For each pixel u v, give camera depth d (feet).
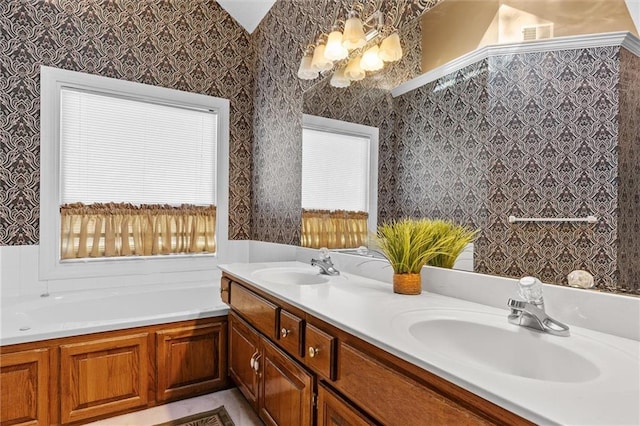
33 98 8.30
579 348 2.96
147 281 9.61
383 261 5.90
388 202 5.91
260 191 10.65
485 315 3.86
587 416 1.91
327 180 7.53
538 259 3.92
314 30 8.24
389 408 3.05
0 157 7.98
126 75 9.34
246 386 6.46
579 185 3.59
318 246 7.76
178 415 6.78
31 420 5.98
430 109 5.23
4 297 7.99
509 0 4.21
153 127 9.81
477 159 4.55
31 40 8.29
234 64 10.91
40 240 8.37
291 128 8.96
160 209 9.81
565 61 3.70
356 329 3.39
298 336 4.47
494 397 2.17
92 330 6.51
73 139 8.82
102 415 6.59
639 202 3.12
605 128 3.39
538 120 3.93
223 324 7.77
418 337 3.50
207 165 10.56
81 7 8.80
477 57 4.57
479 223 4.51
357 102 6.71
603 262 3.40
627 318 3.19
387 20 6.14
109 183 9.23
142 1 9.53
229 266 7.48
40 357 6.06
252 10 10.54
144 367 6.97
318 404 4.20
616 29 3.31
